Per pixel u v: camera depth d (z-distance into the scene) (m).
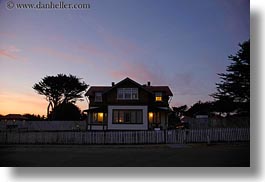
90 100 30.23
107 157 11.86
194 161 10.40
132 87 25.92
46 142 17.98
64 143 17.86
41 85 41.16
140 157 11.78
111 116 25.05
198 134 17.77
